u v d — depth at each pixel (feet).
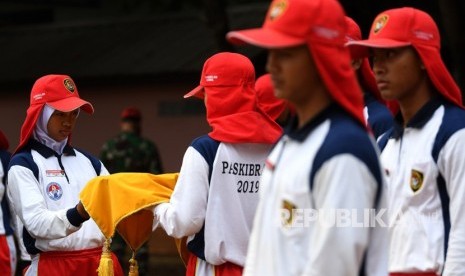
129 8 66.23
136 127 44.57
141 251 43.14
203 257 20.11
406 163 17.63
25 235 23.26
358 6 43.75
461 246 16.87
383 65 17.66
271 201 14.26
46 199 23.08
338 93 13.74
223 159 19.92
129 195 21.12
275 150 14.74
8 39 63.26
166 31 58.23
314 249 13.47
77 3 65.82
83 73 55.57
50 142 23.66
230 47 39.09
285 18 13.85
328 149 13.52
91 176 24.26
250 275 14.56
